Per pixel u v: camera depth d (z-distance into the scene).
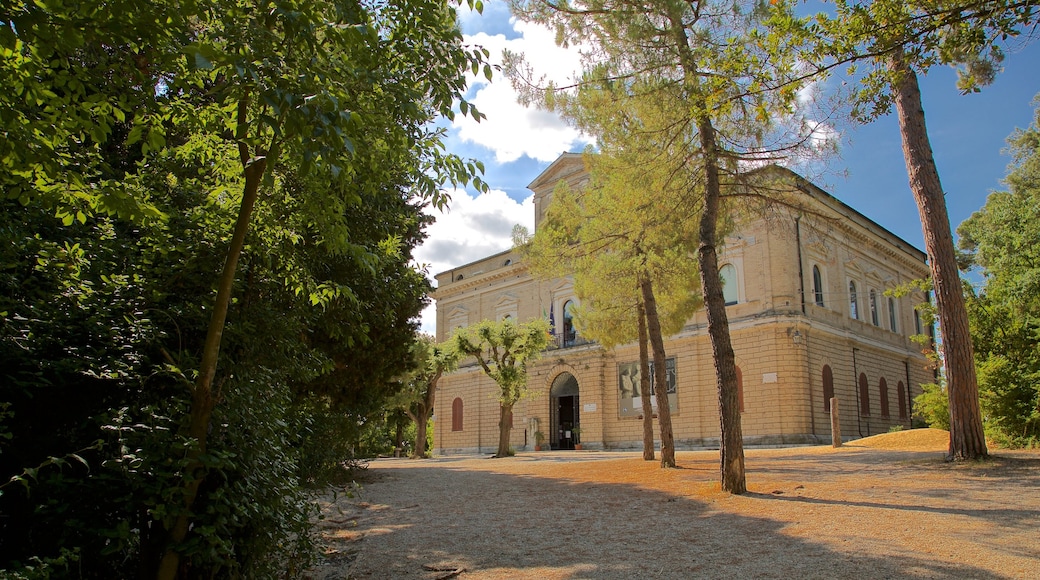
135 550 4.40
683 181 12.56
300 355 5.94
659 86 10.92
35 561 3.69
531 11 11.34
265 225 5.20
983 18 6.05
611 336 18.92
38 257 4.21
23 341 3.92
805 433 27.69
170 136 5.90
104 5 3.50
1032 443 12.95
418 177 5.33
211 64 3.73
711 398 30.77
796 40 6.42
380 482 14.82
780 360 28.50
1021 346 14.20
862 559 5.77
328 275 9.80
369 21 4.30
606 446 34.97
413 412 39.75
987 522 6.80
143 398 4.42
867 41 6.39
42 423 4.23
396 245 7.88
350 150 3.50
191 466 3.92
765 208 13.04
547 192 39.69
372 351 12.95
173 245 4.72
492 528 8.55
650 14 10.80
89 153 4.62
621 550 6.88
